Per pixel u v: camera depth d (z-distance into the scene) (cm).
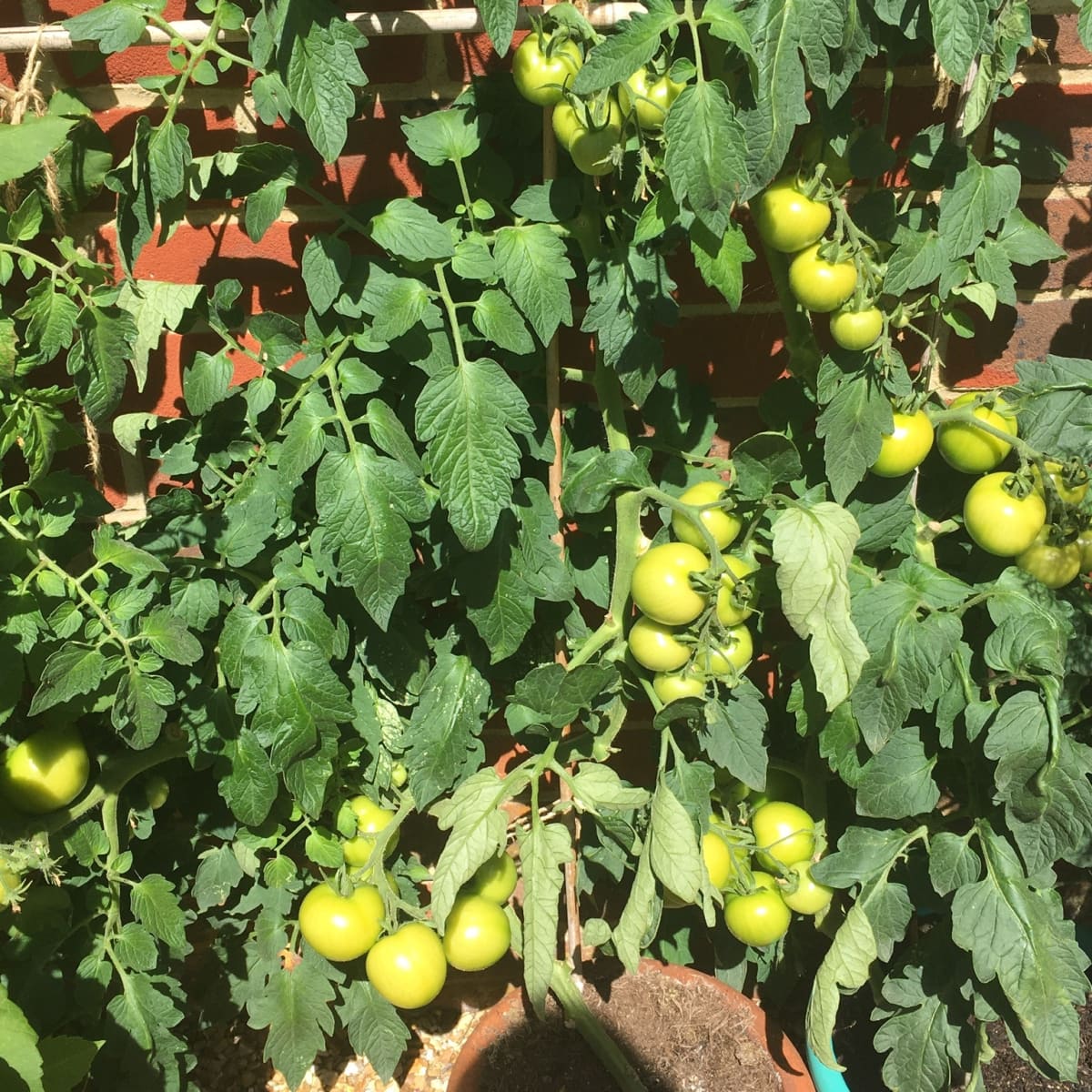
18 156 71
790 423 89
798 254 78
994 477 79
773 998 101
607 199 83
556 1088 88
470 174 82
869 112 87
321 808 83
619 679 84
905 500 83
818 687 75
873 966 96
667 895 93
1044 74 87
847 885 84
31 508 78
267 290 91
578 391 94
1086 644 82
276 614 79
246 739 82
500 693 98
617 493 84
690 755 93
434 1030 107
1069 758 76
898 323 79
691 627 79
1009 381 96
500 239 77
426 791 85
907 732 83
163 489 84
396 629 87
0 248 73
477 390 74
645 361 79
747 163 71
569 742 88
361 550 74
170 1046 86
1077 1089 90
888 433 78
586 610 101
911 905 84
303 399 79
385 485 74
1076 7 82
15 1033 65
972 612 87
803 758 97
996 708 79
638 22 69
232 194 81
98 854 84
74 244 87
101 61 83
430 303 80
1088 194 90
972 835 84
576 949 98
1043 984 78
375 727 88
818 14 69
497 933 86
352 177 88
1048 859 78
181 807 93
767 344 95
